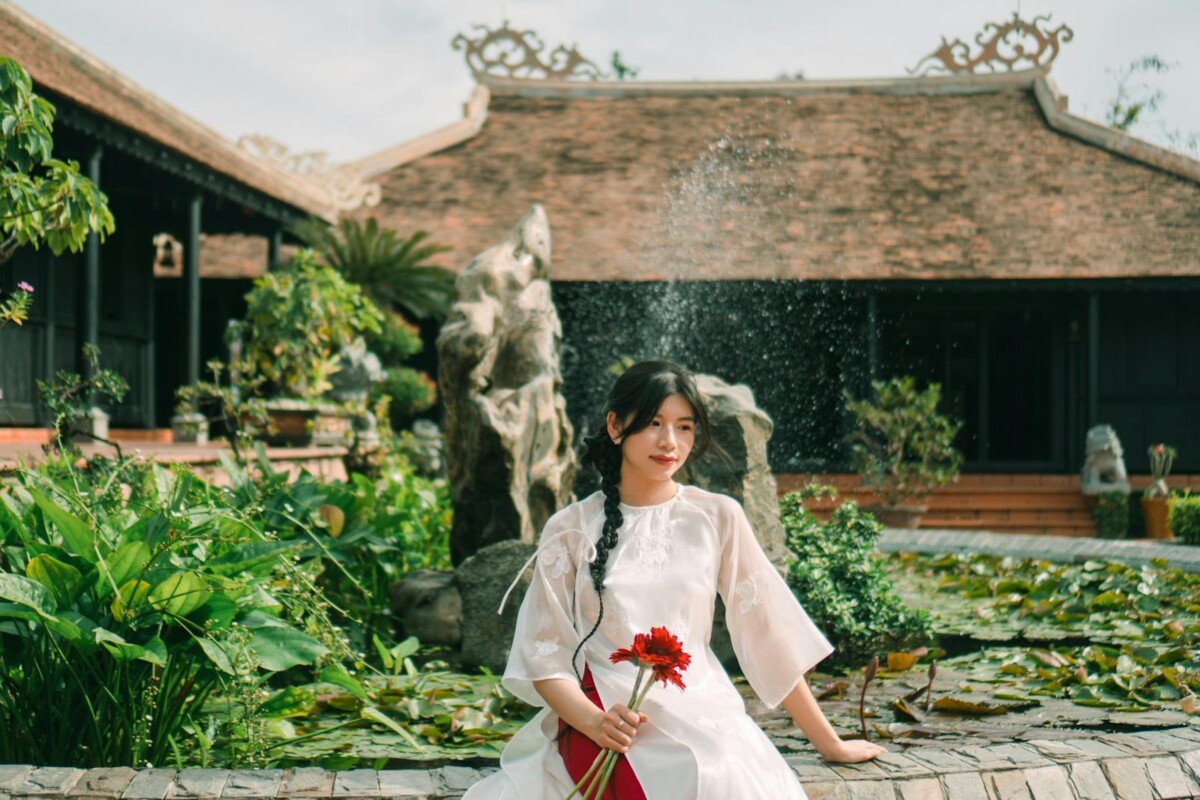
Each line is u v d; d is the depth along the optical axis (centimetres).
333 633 362
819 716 249
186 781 242
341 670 323
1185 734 283
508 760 224
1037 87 1978
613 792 201
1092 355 1644
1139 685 397
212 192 1273
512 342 539
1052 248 1645
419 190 1869
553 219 1758
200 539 347
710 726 205
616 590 216
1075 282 1600
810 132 1950
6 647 296
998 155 1864
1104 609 577
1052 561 755
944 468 1644
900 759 253
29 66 902
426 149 1947
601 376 1642
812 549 506
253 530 365
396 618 492
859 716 367
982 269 1609
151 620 293
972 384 1803
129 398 1437
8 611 276
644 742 203
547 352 545
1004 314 1800
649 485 229
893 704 362
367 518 552
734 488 475
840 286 1620
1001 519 1507
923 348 1809
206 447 919
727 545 231
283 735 329
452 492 533
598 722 201
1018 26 1989
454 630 472
